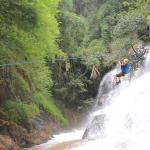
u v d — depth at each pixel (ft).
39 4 55.21
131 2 94.43
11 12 48.47
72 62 99.86
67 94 95.76
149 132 49.06
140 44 77.36
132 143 46.62
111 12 109.40
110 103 86.79
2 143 50.90
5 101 61.05
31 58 63.67
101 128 57.31
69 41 99.14
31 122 63.82
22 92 68.39
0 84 60.29
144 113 53.62
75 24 101.55
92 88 101.40
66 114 91.97
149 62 75.41
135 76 73.15
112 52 91.35
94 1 124.98
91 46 104.53
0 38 52.24
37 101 74.33
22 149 55.72
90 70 100.68
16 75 65.82
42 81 79.51
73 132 78.43
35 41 59.06
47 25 61.77
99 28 110.63
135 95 67.10
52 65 94.43
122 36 77.46
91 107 97.40
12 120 58.85
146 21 73.41
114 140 50.26
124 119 56.59
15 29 52.42
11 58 57.57
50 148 54.75
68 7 101.71
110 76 96.17
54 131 73.20
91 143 51.52
